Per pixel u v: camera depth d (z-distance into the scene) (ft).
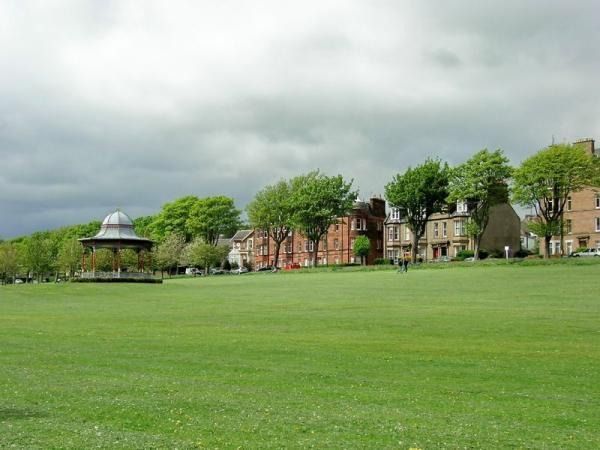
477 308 140.15
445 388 60.75
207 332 106.63
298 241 533.96
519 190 315.37
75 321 127.34
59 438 42.19
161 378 65.51
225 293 212.02
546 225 311.68
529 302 151.94
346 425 46.42
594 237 384.27
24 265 485.15
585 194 389.60
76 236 580.30
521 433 45.09
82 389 59.11
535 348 86.12
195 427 45.57
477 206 357.00
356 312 136.05
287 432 44.34
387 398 56.13
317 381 64.13
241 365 73.56
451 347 87.30
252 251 601.62
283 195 469.98
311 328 110.93
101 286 248.11
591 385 62.34
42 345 91.25
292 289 222.28
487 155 337.93
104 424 46.47
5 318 134.82
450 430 45.47
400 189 369.71
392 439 42.86
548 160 305.53
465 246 428.97
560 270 241.96
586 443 42.65
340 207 411.75
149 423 46.78
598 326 108.17
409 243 469.57
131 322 124.57
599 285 186.91
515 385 62.34
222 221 520.01
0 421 47.14
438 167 371.35
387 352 83.10
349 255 491.72
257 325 116.67
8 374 67.46
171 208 549.54
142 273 297.74
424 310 137.59
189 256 474.49
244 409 51.29
